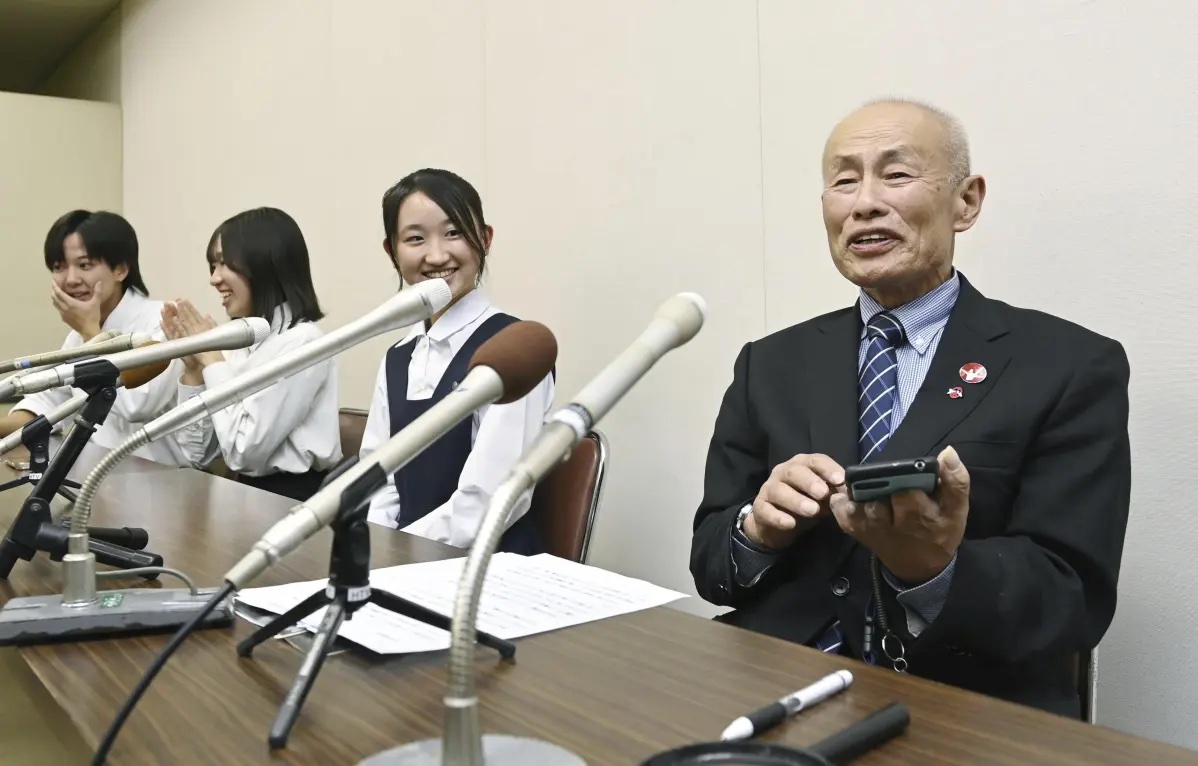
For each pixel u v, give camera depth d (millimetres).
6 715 1355
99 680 833
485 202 2965
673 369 2373
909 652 1178
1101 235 1613
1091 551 1192
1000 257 1745
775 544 1311
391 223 2203
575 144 2627
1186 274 1518
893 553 1113
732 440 1521
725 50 2229
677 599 1087
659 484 2410
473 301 2184
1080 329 1322
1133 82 1567
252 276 2691
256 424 2516
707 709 765
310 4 3871
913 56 1868
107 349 1327
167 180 5324
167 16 5223
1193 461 1513
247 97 4414
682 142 2336
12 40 6512
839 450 1355
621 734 715
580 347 2631
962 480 1016
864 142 1396
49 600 1013
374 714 753
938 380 1327
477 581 582
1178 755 670
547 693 799
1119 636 1591
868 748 681
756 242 2180
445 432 701
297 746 694
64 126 5805
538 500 1805
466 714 576
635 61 2445
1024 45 1702
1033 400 1261
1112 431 1247
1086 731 716
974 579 1101
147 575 1187
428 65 3193
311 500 705
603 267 2557
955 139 1419
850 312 1508
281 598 1069
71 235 3260
